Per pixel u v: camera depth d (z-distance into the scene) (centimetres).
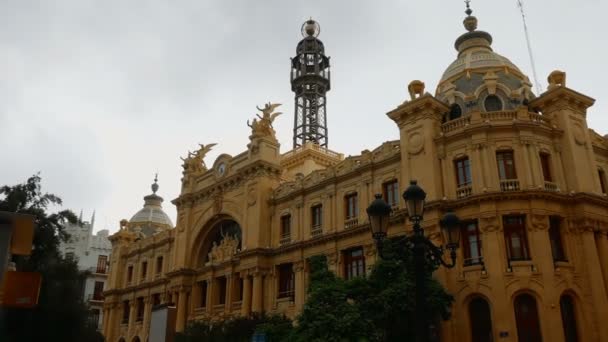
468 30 4575
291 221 4750
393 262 3148
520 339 3111
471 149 3556
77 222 4169
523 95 3891
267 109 5347
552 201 3384
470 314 3291
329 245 4278
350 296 3109
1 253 1217
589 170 3609
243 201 5141
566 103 3675
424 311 1573
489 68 4069
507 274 3200
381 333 2883
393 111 3941
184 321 5400
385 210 1695
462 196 3522
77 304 3628
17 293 1337
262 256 4775
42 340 3269
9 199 3862
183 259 5609
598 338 3166
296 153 5922
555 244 3388
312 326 2806
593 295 3244
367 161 4241
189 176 5928
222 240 5444
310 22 7650
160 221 7762
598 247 3447
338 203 4384
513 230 3350
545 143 3588
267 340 3512
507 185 3428
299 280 4441
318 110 7138
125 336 6562
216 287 5259
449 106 3925
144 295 6419
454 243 1764
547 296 3122
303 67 7338
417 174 3716
